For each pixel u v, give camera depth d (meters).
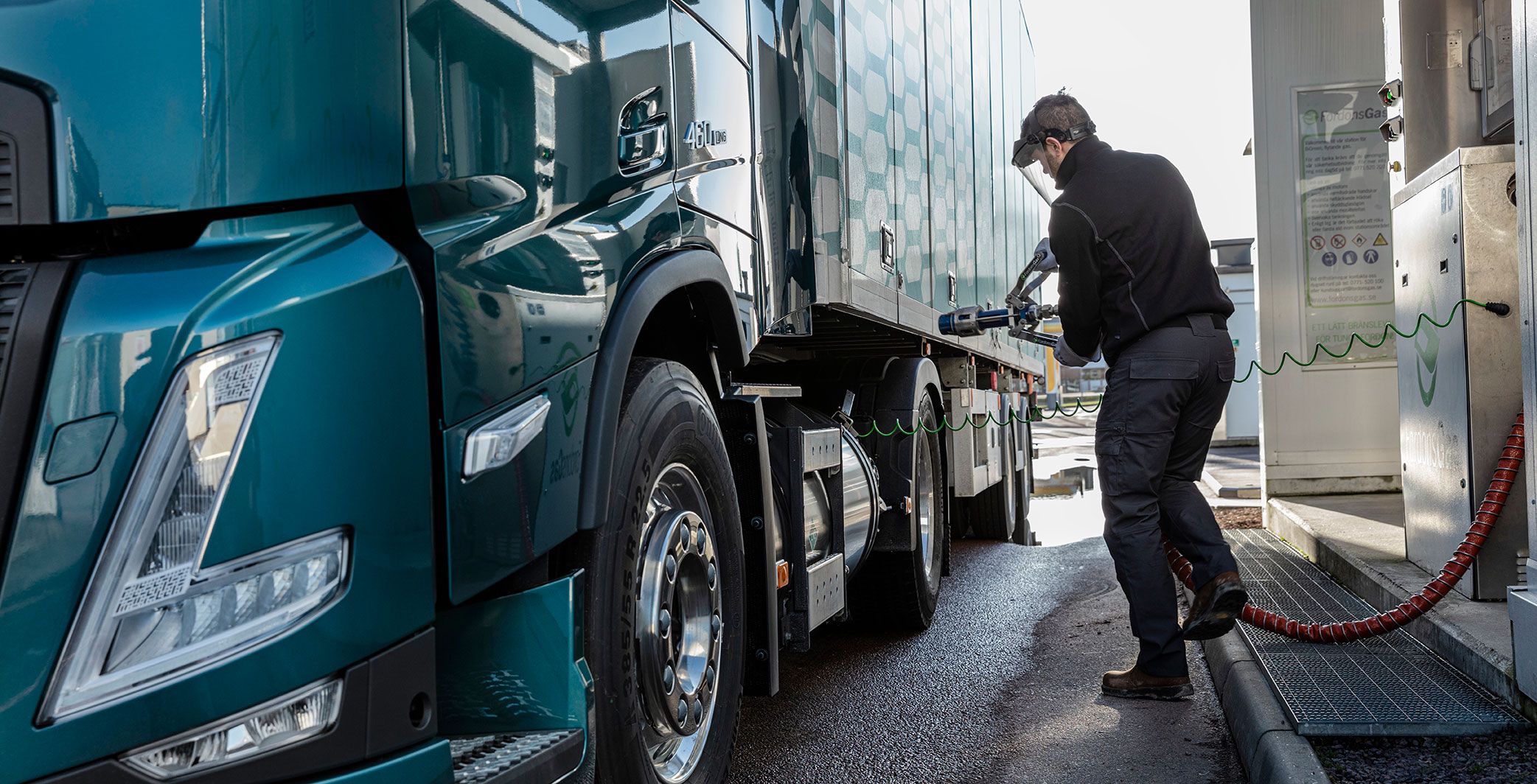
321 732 1.50
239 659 1.44
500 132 1.88
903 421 5.04
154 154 1.51
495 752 1.81
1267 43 8.12
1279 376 8.05
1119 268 3.92
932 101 5.49
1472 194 4.15
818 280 3.61
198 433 1.44
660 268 2.37
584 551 2.10
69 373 1.42
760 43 3.21
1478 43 4.81
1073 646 4.95
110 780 1.39
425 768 1.60
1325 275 8.03
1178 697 4.00
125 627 1.41
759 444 2.98
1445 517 4.46
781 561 3.52
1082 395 41.12
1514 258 4.11
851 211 4.04
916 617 5.20
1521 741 2.96
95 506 1.41
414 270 1.68
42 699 1.38
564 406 1.98
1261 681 3.61
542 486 1.90
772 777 3.31
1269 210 8.10
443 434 1.68
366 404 1.55
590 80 2.18
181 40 1.53
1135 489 3.95
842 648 5.05
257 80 1.55
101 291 1.46
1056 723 3.79
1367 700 3.27
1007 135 7.91
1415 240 4.77
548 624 1.94
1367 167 8.02
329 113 1.60
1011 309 5.20
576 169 2.10
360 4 1.63
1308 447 8.01
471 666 1.89
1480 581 4.10
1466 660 3.51
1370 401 7.95
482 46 1.85
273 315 1.49
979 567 7.38
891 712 3.99
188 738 1.42
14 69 1.49
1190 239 3.93
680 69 2.59
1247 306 24.53
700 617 2.57
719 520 2.71
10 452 1.40
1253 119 8.11
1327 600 4.80
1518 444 3.94
